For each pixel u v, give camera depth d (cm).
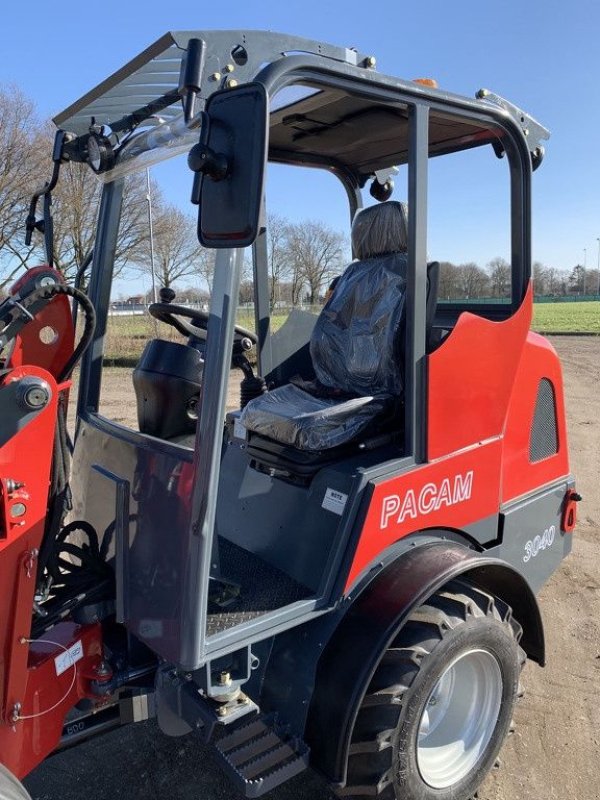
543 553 320
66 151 244
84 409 271
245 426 273
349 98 238
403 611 212
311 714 213
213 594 220
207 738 204
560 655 358
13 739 196
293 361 347
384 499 227
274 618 207
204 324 275
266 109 154
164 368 245
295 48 196
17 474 187
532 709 314
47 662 208
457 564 226
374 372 274
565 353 1806
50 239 248
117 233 265
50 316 219
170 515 196
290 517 249
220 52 183
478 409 260
